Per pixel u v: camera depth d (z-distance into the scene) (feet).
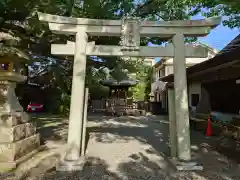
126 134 27.45
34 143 17.78
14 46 15.94
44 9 17.04
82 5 18.54
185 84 15.11
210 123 26.53
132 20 15.38
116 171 13.91
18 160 14.66
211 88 32.50
